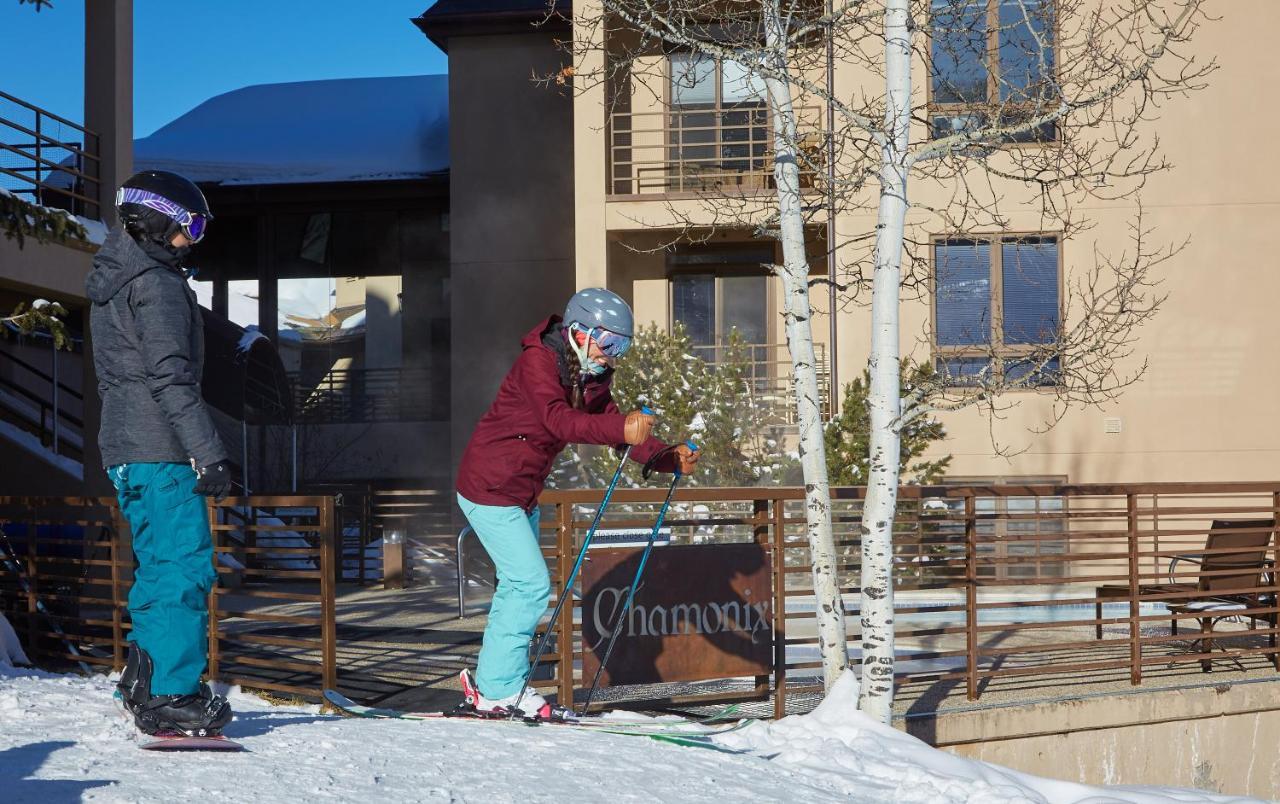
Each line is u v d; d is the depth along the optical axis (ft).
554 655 19.84
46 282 38.45
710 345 55.62
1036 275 46.93
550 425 16.55
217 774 12.10
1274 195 47.16
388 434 76.18
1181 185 47.26
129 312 13.60
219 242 81.61
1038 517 24.25
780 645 21.44
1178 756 23.88
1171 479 47.03
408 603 40.22
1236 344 47.09
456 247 64.08
